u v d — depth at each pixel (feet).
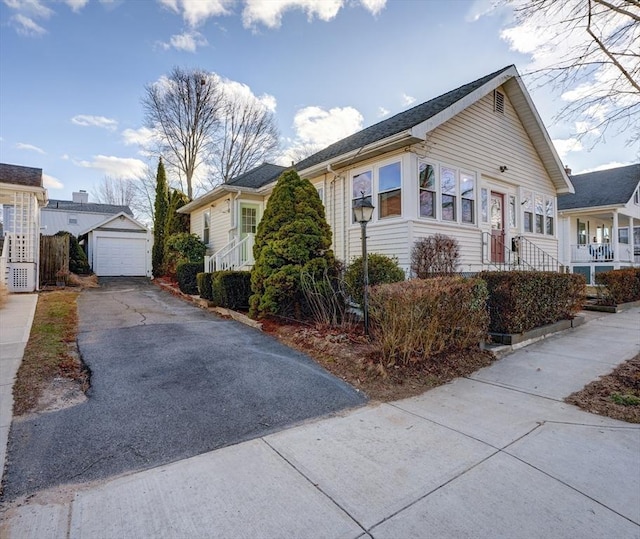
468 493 7.76
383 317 16.98
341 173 32.83
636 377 14.73
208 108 88.74
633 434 10.48
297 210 24.57
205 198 48.73
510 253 35.58
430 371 15.72
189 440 10.12
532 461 9.03
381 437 10.32
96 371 15.05
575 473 8.52
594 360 17.57
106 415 11.45
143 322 24.40
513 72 32.22
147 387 13.71
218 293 30.09
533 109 35.45
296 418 11.63
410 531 6.66
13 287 36.63
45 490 7.85
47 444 9.68
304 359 17.44
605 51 16.25
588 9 15.92
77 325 22.90
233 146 95.20
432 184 28.55
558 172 40.52
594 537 6.52
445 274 24.86
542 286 22.71
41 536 6.49
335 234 33.42
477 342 18.72
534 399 13.20
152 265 60.95
